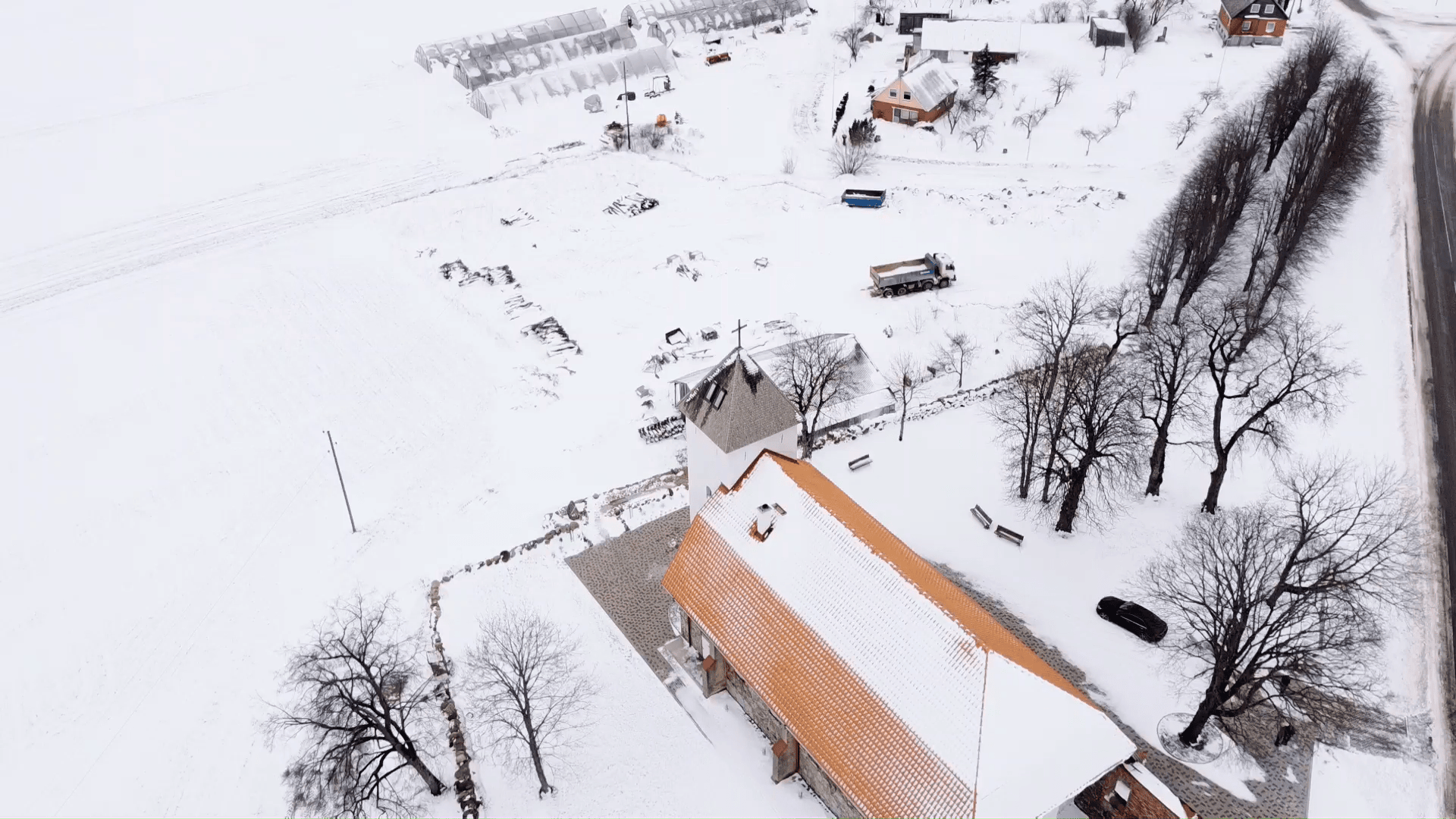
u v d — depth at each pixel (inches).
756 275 4148.6
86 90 6299.2
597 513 2910.9
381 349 3782.0
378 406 3474.4
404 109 5876.0
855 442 3120.1
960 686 1782.7
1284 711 2240.4
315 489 3110.2
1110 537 2716.5
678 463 3115.2
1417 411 3174.2
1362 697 2271.2
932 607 1871.3
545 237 4507.9
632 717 2284.7
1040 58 5915.4
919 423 3196.4
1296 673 2284.7
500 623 2527.1
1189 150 4886.8
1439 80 5428.2
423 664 2448.3
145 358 3794.3
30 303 4163.4
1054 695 1819.6
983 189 4694.9
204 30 7199.8
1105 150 4972.9
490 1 7672.2
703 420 2258.9
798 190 4771.2
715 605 2166.6
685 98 5841.5
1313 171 3912.4
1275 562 2311.8
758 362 3321.9
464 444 3265.3
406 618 2600.9
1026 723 1764.3
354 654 2042.3
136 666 2556.6
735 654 2096.5
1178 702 2276.1
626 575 2677.2
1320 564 2442.2
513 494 3029.0
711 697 2322.8
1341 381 3243.1
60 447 3341.5
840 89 5861.2
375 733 2234.3
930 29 6013.8
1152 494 2844.5
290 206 4896.7
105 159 5428.2
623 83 6013.8
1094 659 2379.4
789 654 2014.0
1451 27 6151.6
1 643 2645.2
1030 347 3535.9
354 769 2058.3
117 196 5054.1
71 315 4069.9
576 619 2546.8
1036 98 5472.4
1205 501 2773.1
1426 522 2765.7
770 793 2114.9
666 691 2348.7
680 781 2148.1
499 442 3262.8
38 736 2394.2
